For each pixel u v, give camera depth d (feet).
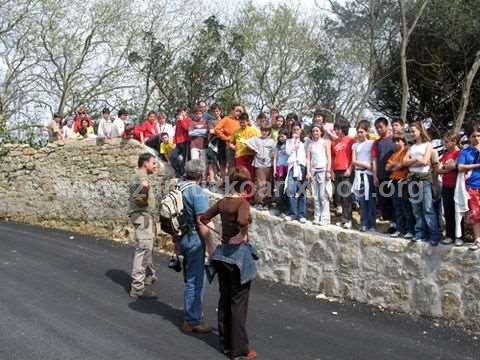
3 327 20.58
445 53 53.21
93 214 41.65
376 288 24.73
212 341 20.06
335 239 26.32
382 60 57.88
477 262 21.84
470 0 51.13
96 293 25.29
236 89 80.89
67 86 76.13
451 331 21.59
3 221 45.24
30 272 28.40
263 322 22.15
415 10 52.75
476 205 22.22
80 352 18.54
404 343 20.22
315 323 22.18
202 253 21.15
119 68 76.79
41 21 73.87
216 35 76.95
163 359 18.20
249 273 18.69
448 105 55.16
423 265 23.38
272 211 30.25
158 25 77.56
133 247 35.78
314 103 83.51
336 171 29.01
